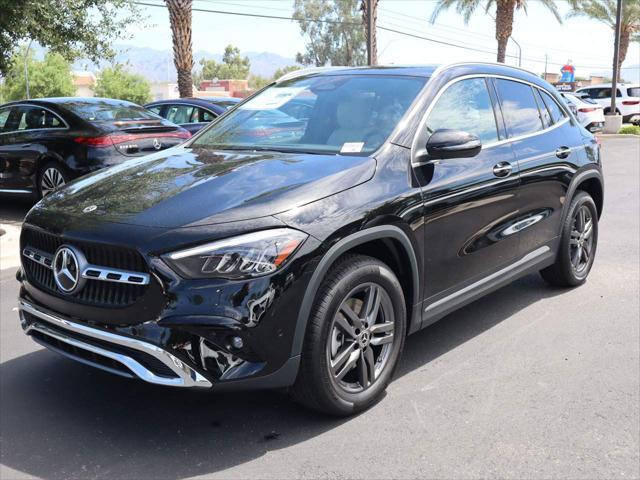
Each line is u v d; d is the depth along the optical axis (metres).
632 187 11.95
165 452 3.20
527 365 4.17
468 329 4.79
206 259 2.95
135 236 3.02
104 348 3.10
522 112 4.97
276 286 3.01
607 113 32.19
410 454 3.17
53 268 3.25
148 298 2.96
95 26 12.55
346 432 3.37
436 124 4.05
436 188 3.83
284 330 3.05
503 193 4.43
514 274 4.76
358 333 3.46
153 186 3.47
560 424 3.44
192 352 2.94
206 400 3.72
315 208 3.21
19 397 3.77
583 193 5.61
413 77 4.26
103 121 8.81
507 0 27.98
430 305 3.96
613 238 7.70
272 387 3.09
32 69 64.88
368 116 4.01
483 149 4.38
